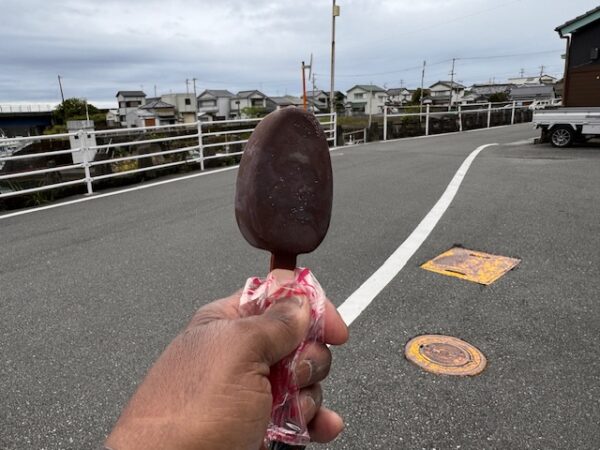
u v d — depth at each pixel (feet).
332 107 79.92
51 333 9.31
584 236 14.19
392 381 7.37
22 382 7.72
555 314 9.37
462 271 11.66
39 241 15.76
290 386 1.74
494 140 47.70
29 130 175.42
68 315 10.07
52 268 13.03
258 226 1.77
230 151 37.70
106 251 14.37
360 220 16.67
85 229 17.12
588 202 18.38
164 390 1.52
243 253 13.70
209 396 1.51
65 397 7.30
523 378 7.34
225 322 1.65
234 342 1.57
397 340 8.54
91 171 26.40
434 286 10.80
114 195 23.95
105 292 11.24
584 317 9.23
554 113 38.09
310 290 1.80
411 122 58.90
